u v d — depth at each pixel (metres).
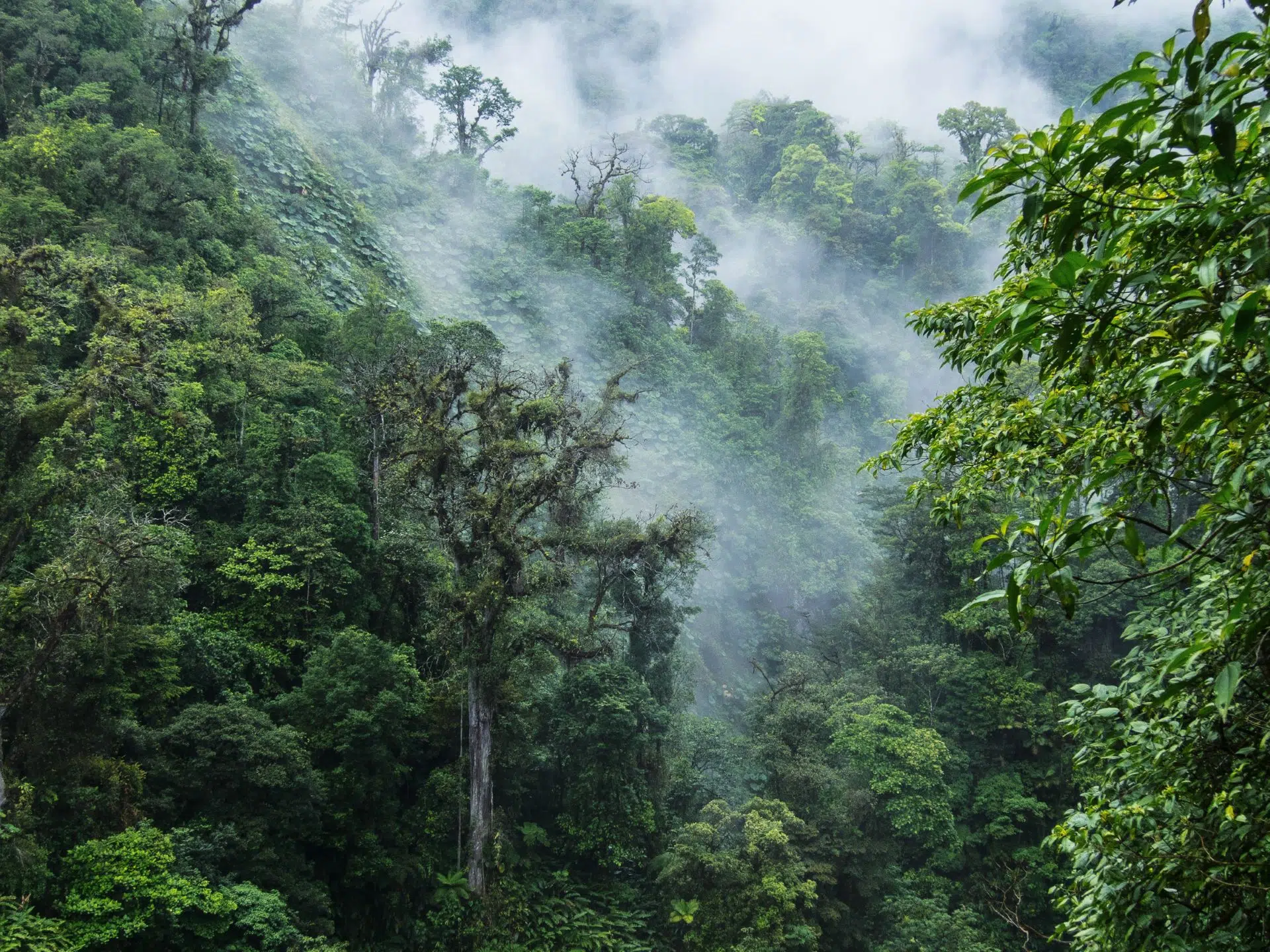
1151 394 6.80
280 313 49.06
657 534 37.03
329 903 27.39
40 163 43.19
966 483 11.12
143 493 34.97
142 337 28.27
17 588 22.34
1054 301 6.12
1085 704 8.86
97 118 50.56
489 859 30.12
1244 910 6.68
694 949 31.36
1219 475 6.71
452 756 34.16
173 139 53.75
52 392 25.12
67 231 41.22
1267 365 5.53
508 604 31.16
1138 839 7.59
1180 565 6.50
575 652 32.78
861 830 37.59
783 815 34.44
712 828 33.22
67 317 34.25
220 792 26.42
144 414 32.81
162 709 27.47
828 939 33.66
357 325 46.50
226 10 74.81
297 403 43.00
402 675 32.25
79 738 23.72
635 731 35.03
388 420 39.69
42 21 52.31
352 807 29.31
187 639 29.66
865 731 38.88
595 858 34.50
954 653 45.78
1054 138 5.85
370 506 40.06
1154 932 7.28
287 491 38.00
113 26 56.06
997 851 40.12
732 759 40.38
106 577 22.05
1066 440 9.81
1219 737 7.43
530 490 31.78
